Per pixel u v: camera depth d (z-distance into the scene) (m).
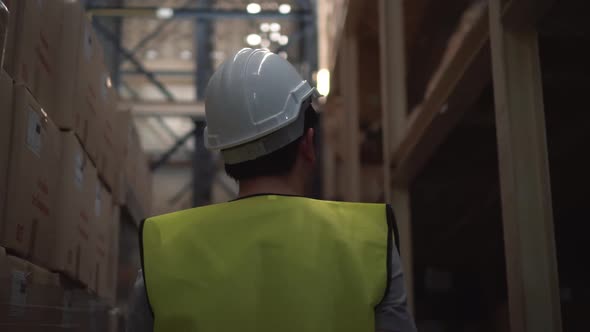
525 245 2.38
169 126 16.59
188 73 16.41
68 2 2.46
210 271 1.19
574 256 6.22
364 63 7.95
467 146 4.81
